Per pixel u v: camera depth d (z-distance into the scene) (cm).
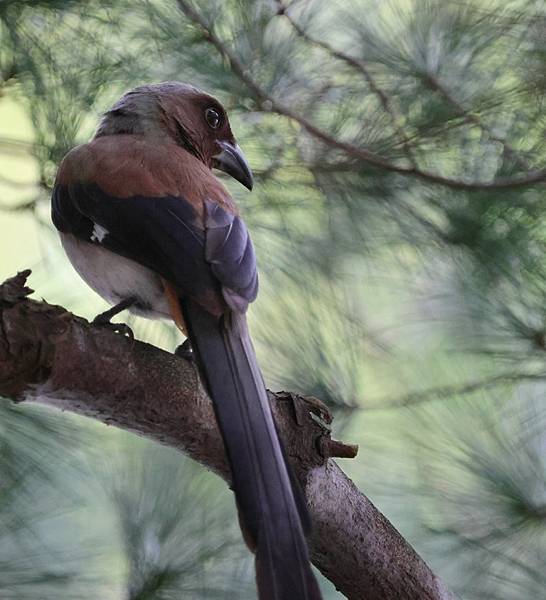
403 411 1002
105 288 791
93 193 784
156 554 882
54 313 641
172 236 745
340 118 999
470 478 977
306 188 1022
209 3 981
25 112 970
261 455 642
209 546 909
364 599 750
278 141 1009
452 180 995
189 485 920
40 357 634
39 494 883
